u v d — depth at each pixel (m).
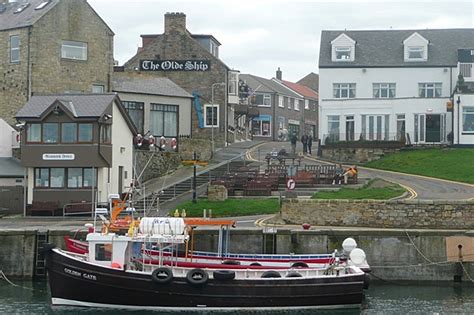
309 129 104.94
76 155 44.41
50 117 44.62
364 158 59.25
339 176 47.50
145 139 53.47
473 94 59.75
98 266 29.17
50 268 29.45
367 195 42.81
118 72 61.91
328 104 63.66
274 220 38.09
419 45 66.31
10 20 54.75
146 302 29.17
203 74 67.44
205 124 67.25
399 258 33.66
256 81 93.19
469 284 33.41
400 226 36.22
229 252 33.97
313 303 29.31
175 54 67.75
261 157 60.06
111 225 30.61
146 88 59.03
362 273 29.48
